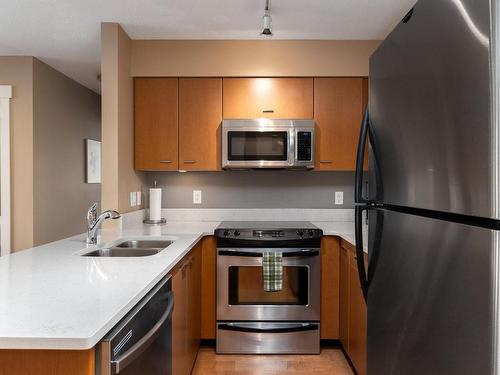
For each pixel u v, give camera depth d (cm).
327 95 283
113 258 161
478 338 64
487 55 61
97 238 216
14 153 317
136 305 114
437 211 78
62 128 365
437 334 76
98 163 445
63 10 231
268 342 253
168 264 149
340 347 266
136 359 106
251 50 280
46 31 263
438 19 77
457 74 70
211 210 320
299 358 249
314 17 241
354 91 283
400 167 95
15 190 318
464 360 67
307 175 321
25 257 163
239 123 276
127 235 232
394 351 98
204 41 280
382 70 109
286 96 283
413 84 88
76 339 80
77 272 135
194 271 227
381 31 264
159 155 284
